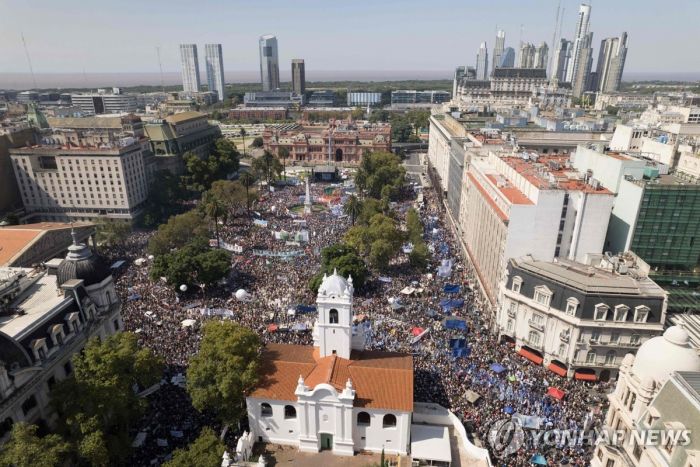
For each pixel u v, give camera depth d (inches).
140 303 4739.2
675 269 4894.2
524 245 4394.7
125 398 2797.7
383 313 4559.5
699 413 1914.4
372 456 2982.3
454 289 5083.7
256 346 3233.3
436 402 3331.7
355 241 5816.9
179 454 2507.4
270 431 3065.9
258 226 7337.6
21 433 2385.6
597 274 3912.4
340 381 2952.8
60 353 3125.0
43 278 3782.0
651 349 2341.3
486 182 5502.0
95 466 2613.2
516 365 3860.7
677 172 5393.7
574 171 5147.6
